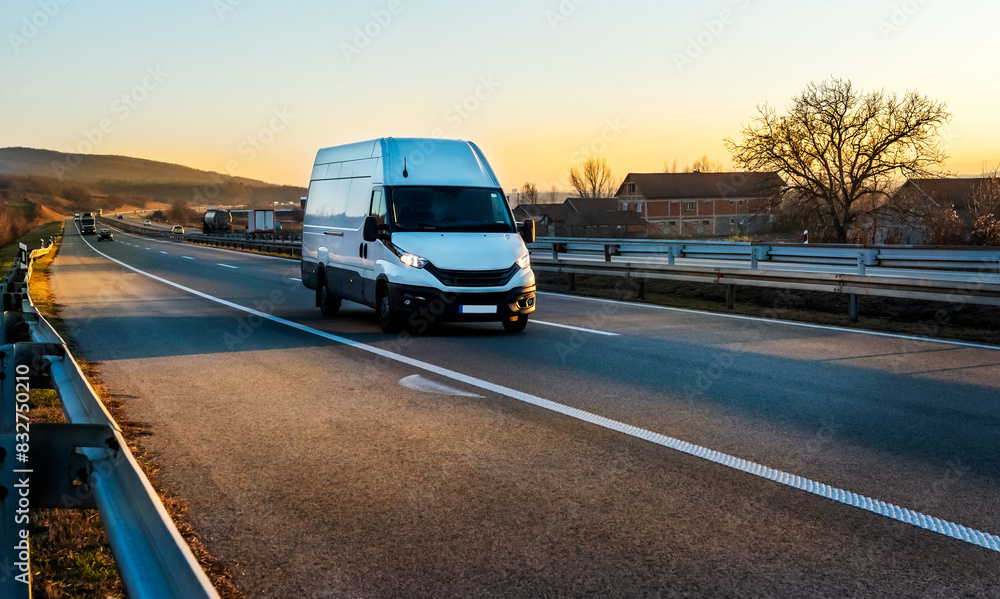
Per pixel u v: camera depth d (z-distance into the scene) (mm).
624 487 4430
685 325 12031
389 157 11898
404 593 3125
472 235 11289
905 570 3338
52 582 3283
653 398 6797
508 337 10805
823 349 9562
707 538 3686
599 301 16281
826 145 42625
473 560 3439
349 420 6023
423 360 8852
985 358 8883
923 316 14195
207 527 3842
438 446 5285
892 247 20203
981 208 39844
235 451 5176
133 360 8867
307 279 15383
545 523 3879
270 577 3275
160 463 4910
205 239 60031
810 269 21922
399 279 10773
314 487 4438
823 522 3895
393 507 4109
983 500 4215
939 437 5508
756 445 5309
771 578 3254
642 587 3170
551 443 5359
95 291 18797
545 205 98750
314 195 15344
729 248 23328
